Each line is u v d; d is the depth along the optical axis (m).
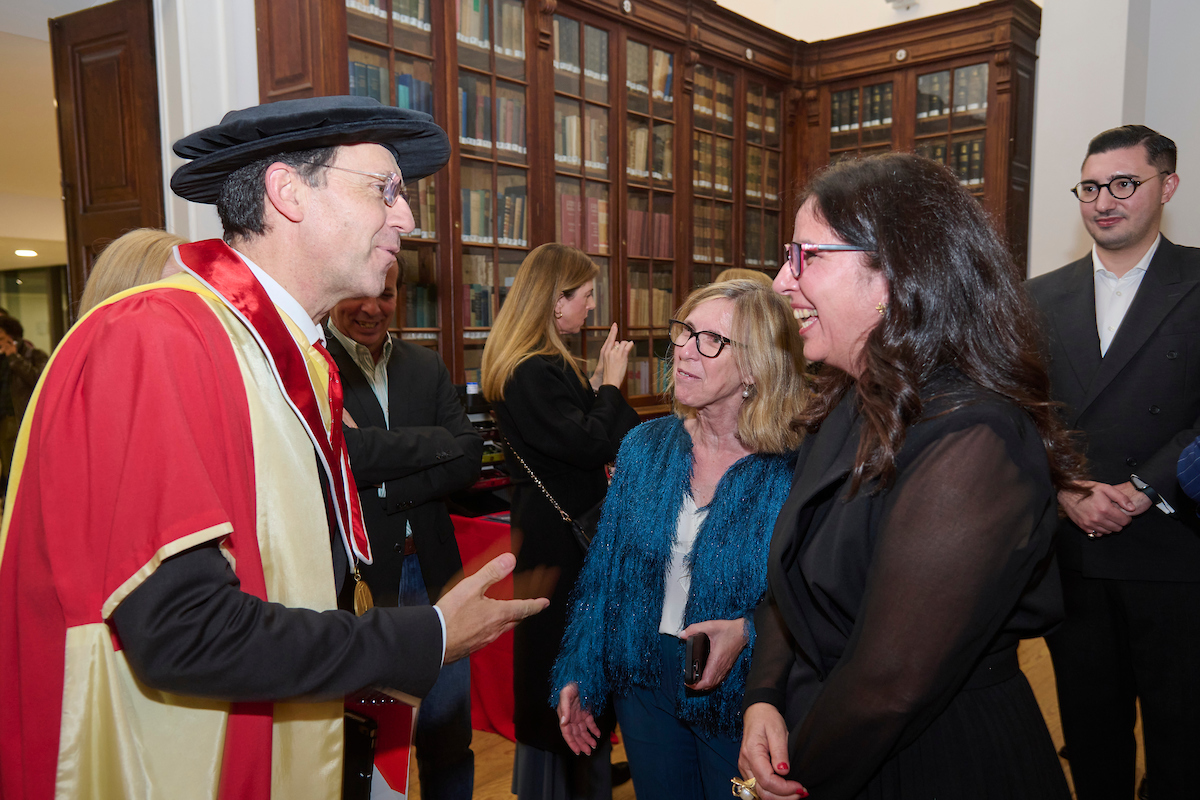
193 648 0.72
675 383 1.35
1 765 0.82
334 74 2.53
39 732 0.79
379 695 1.06
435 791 1.86
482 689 2.67
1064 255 3.76
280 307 0.95
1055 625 0.88
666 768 1.34
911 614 0.75
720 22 4.37
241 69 2.71
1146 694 1.71
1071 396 1.80
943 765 0.85
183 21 2.57
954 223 0.84
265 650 0.74
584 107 3.67
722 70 4.49
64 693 0.77
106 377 0.78
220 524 0.75
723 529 1.27
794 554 0.95
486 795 2.23
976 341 0.82
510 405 1.96
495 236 3.26
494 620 0.94
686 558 1.32
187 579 0.73
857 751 0.78
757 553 1.24
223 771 0.84
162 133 2.68
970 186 4.55
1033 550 0.75
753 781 0.93
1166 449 1.62
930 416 0.80
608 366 2.29
